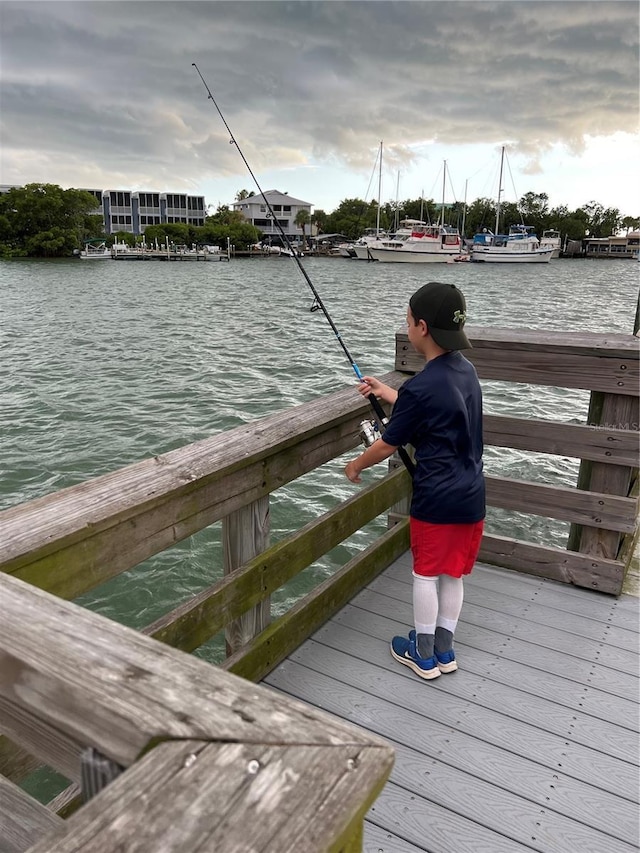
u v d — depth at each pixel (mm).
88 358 17031
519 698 2268
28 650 834
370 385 2473
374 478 8078
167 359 16875
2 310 28625
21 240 84125
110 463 8922
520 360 2924
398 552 3252
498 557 3188
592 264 91812
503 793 1878
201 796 637
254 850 595
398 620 2715
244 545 2174
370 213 112938
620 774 1947
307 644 2543
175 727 707
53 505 1526
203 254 87938
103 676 782
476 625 2707
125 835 602
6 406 11930
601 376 2795
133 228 105812
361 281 49438
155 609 5422
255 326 23391
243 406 12102
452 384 2092
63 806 1683
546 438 2939
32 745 882
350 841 693
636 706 2234
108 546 1566
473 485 2156
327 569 5934
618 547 2973
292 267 71438
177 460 1864
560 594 2957
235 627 2309
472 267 73250
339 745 699
